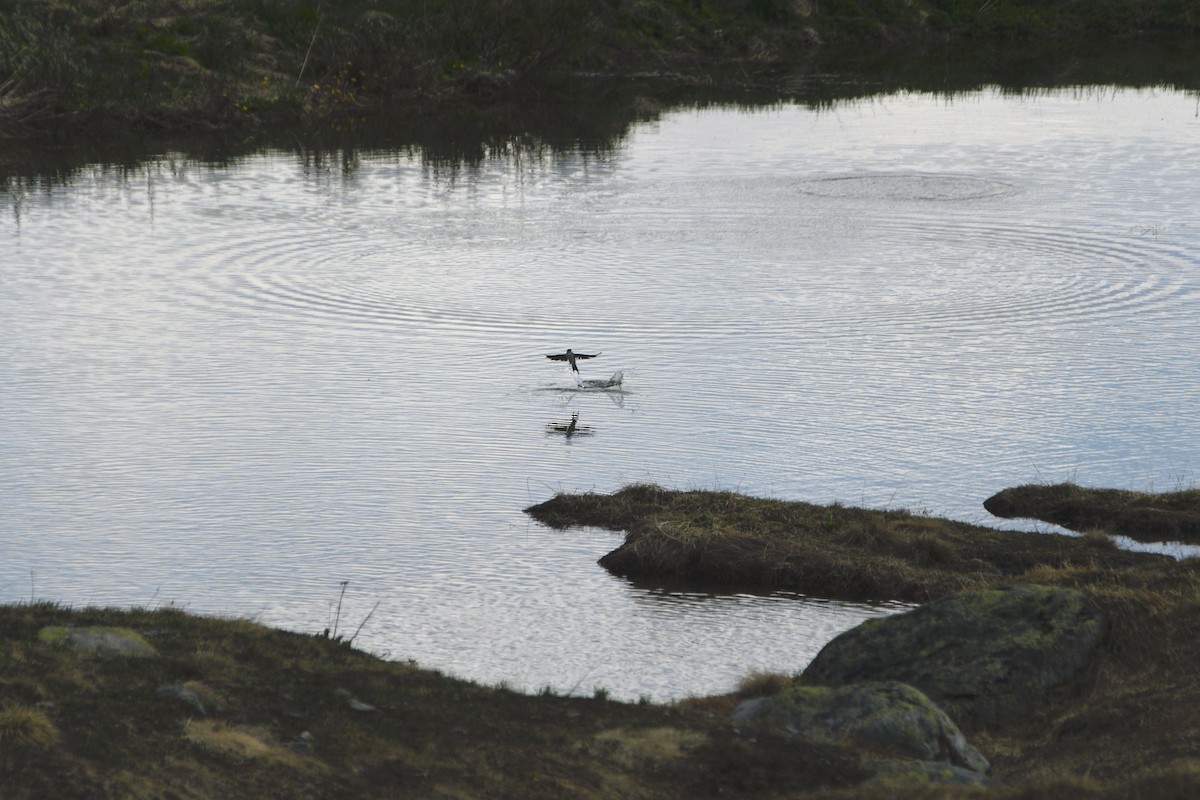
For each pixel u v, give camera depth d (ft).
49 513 90.94
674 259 164.86
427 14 298.56
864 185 206.59
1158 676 63.82
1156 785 46.91
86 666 53.93
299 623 74.79
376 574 82.12
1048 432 106.32
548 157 232.12
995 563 83.61
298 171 220.02
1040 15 385.70
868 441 104.99
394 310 143.74
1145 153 227.40
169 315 142.10
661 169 221.25
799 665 71.31
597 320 139.33
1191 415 109.81
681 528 85.35
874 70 327.67
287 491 95.30
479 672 69.51
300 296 149.38
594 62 323.78
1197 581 72.64
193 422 109.81
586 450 103.76
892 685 58.90
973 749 57.47
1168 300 144.25
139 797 44.47
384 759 50.08
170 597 78.07
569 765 51.24
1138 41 371.35
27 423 109.19
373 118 267.39
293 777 47.70
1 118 241.76
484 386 119.65
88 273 158.51
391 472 99.25
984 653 65.41
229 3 292.40
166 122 250.16
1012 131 250.98
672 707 59.72
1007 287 150.71
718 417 111.04
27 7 266.36
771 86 305.73
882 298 146.72
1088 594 69.87
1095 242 170.30
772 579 81.71
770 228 180.75
